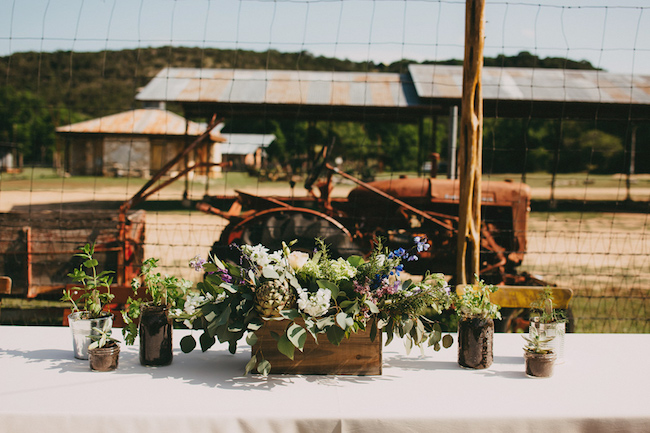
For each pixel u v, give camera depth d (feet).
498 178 70.59
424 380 5.08
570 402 4.51
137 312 5.32
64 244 12.69
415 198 15.98
